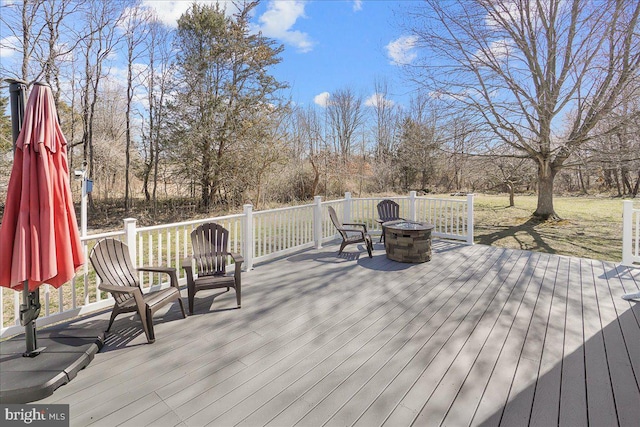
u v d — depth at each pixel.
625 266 5.04
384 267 5.07
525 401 2.06
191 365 2.49
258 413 1.98
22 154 2.32
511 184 13.44
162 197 16.56
